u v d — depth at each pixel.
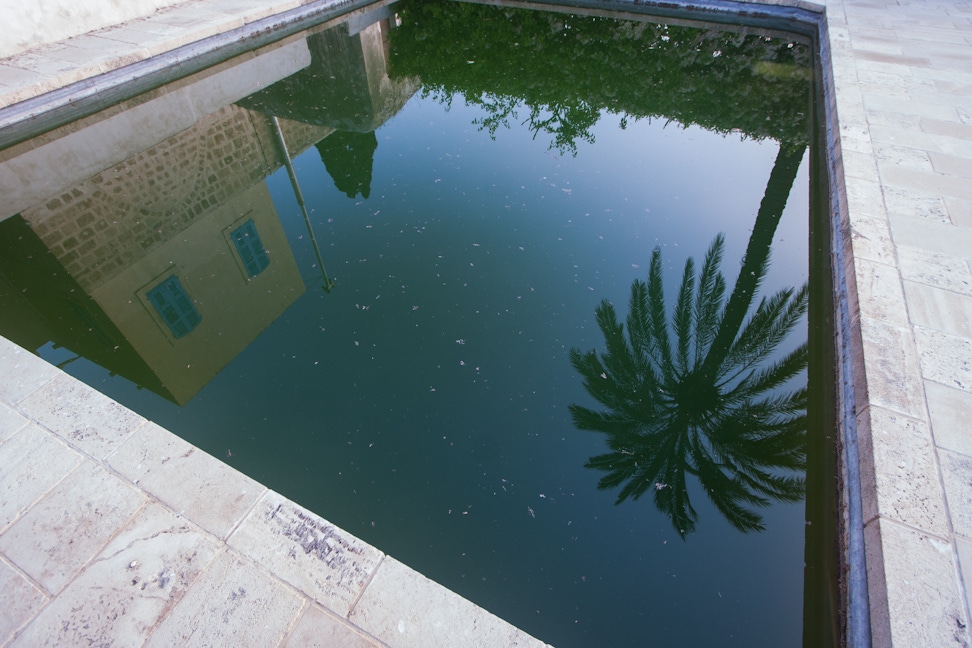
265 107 7.18
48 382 2.59
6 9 6.38
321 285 3.91
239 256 5.02
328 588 1.84
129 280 4.39
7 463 2.24
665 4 9.77
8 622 1.78
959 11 7.86
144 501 2.10
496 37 9.77
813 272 3.81
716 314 3.51
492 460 2.73
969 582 1.74
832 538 2.21
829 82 5.78
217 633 1.74
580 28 9.73
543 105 7.16
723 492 2.52
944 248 3.16
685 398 3.00
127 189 5.38
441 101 7.36
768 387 3.01
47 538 1.99
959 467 2.07
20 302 3.97
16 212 4.91
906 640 1.60
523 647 1.69
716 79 7.76
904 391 2.36
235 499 2.11
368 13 10.08
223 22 7.71
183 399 3.14
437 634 1.73
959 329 2.65
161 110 6.79
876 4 8.36
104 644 1.72
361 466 2.70
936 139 4.28
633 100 7.29
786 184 4.91
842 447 2.39
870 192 3.68
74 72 6.00
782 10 8.87
